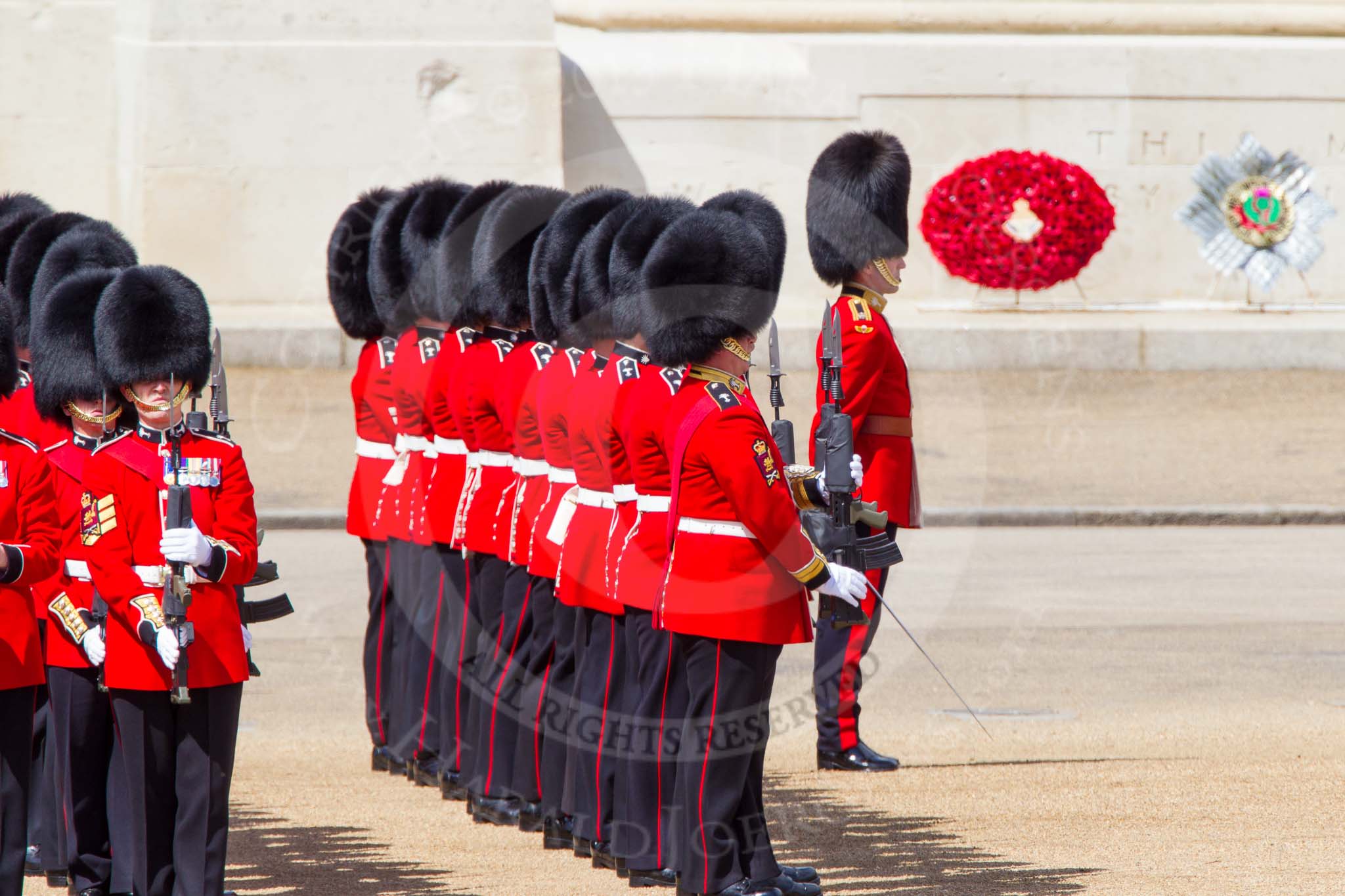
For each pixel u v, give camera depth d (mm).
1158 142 79875
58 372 20734
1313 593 41250
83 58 79125
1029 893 20406
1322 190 81000
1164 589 41781
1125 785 25500
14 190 79000
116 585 18469
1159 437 60906
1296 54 80250
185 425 19016
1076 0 80000
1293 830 23047
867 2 76688
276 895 20609
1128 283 79875
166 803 18734
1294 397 67625
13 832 19094
